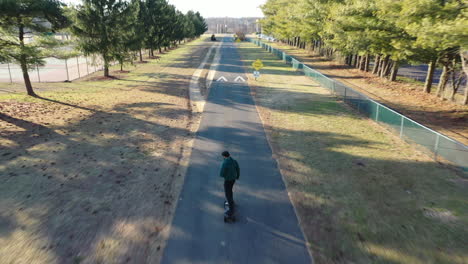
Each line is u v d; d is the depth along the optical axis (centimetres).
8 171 1036
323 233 744
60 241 701
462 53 1716
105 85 2936
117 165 1116
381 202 882
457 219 796
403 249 686
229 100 2284
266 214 827
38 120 1639
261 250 688
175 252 677
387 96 2511
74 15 2933
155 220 793
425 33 1287
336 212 832
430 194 924
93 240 708
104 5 3127
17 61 1875
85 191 927
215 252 681
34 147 1259
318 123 1717
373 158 1211
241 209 853
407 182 1003
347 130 1591
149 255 665
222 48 7981
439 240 715
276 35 7831
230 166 789
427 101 2255
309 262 650
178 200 895
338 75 3794
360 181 1012
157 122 1694
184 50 7375
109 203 866
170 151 1273
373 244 704
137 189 949
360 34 2575
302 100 2312
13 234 722
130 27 3409
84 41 3041
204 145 1352
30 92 2231
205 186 982
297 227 771
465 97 2067
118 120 1706
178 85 2961
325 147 1335
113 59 3350
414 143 1340
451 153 1133
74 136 1416
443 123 1709
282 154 1254
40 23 2059
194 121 1744
